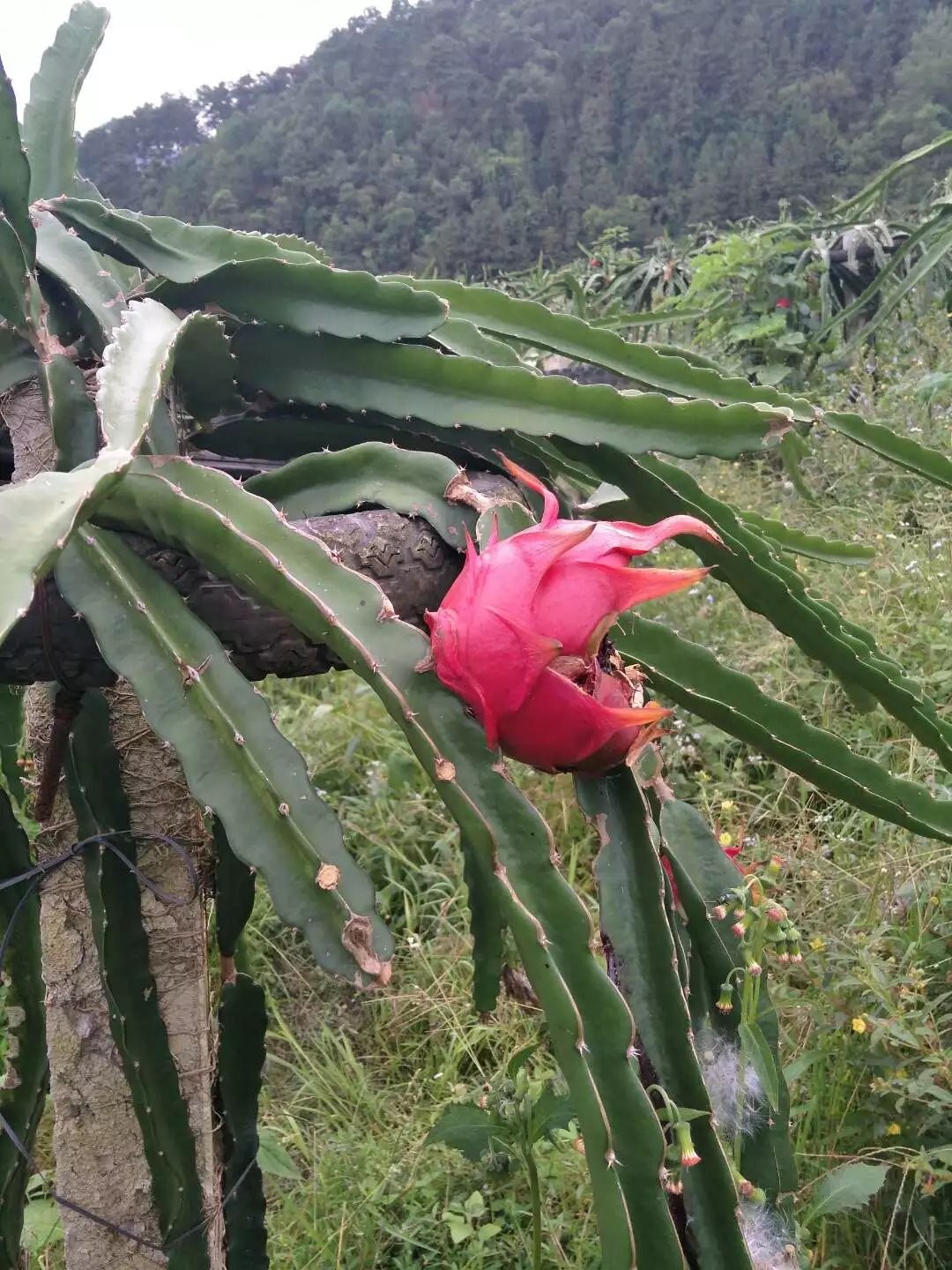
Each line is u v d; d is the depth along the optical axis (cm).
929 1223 125
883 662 104
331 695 288
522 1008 177
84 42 110
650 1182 59
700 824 103
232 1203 102
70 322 96
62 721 80
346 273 86
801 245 437
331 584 66
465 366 86
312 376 91
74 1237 94
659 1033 74
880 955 152
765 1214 102
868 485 308
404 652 64
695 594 268
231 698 65
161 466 70
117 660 65
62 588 66
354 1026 198
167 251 92
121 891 82
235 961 124
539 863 60
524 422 85
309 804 63
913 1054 139
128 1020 81
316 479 81
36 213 97
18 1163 93
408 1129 164
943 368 346
